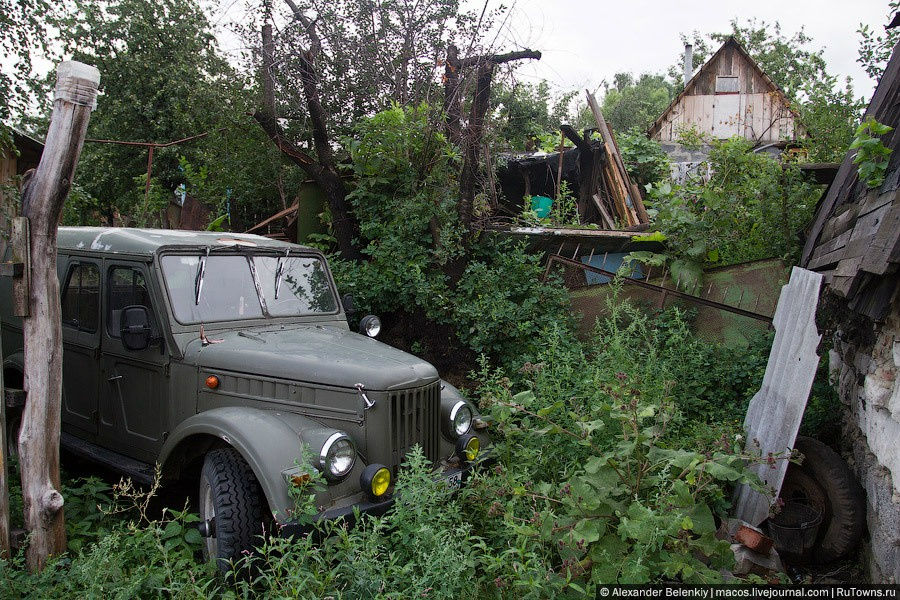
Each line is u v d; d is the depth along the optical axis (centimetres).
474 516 429
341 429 404
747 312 649
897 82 485
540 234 763
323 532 360
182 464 437
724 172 750
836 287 381
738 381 581
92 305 511
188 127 1335
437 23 839
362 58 854
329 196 818
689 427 524
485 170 838
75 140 369
